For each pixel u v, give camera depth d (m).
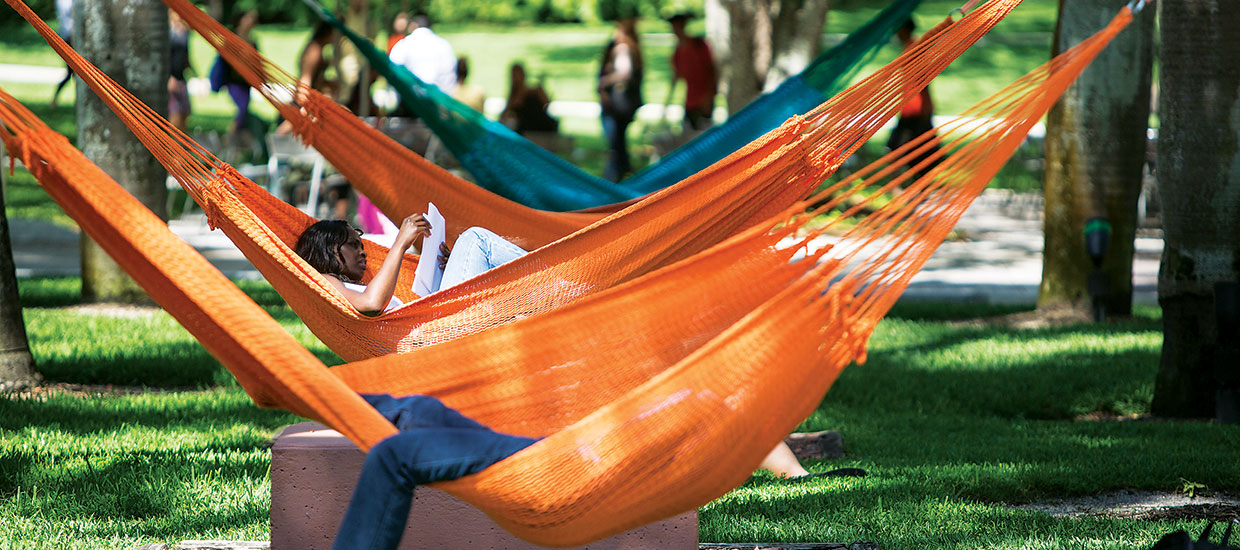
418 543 4.28
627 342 3.91
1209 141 7.42
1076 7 10.55
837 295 3.60
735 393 3.49
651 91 30.44
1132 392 8.14
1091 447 6.73
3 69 28.78
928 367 9.05
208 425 6.90
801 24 17.30
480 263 5.18
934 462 6.41
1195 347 7.68
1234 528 5.10
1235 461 6.32
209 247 14.08
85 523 4.92
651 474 3.46
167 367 8.24
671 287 3.89
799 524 5.04
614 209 6.11
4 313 7.64
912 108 15.82
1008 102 4.18
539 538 3.53
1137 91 10.70
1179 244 7.69
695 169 7.37
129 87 9.86
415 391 3.92
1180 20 7.45
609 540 4.30
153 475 5.59
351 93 14.14
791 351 3.55
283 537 4.28
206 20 5.70
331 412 3.49
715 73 18.66
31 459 5.79
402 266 5.46
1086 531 4.98
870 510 5.27
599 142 23.20
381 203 6.10
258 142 15.66
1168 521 5.29
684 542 4.31
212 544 4.64
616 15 41.91
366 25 13.60
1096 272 10.83
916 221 3.86
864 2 41.75
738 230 4.85
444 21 42.19
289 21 38.47
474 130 7.27
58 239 15.08
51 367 8.13
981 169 4.02
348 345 4.60
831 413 7.78
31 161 3.61
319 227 5.13
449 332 4.48
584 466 3.39
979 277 13.55
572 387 3.92
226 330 3.52
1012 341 9.92
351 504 3.36
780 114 7.45
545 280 4.52
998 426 7.46
